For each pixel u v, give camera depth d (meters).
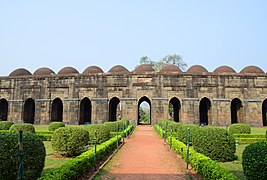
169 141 16.12
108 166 10.29
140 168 10.05
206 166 7.58
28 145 7.05
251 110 33.34
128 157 12.33
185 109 32.97
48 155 12.69
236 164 10.77
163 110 32.84
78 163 7.77
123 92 33.56
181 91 33.38
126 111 33.16
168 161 11.41
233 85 33.72
